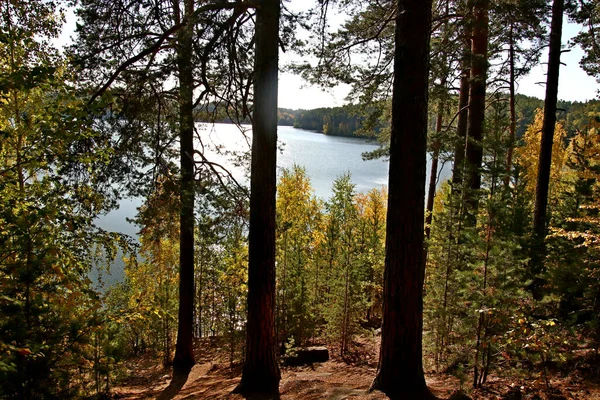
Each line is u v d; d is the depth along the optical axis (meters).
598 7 9.04
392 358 4.74
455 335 6.33
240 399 5.91
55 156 3.85
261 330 6.27
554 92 9.23
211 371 9.88
